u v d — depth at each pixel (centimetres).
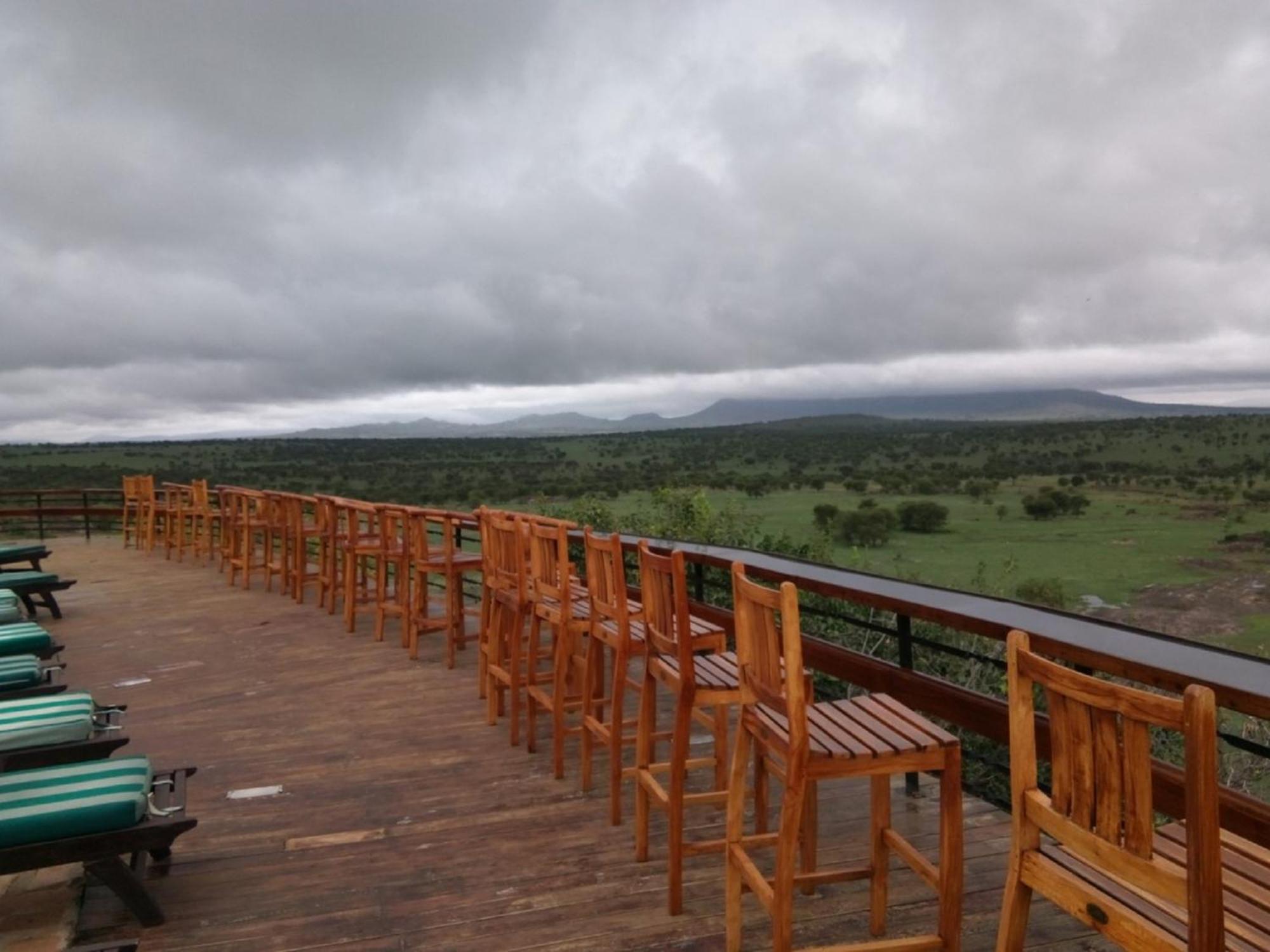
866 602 352
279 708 509
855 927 269
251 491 911
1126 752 152
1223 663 229
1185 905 141
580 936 267
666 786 378
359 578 853
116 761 306
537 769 407
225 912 286
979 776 563
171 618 776
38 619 780
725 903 280
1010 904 185
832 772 222
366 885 301
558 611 398
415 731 465
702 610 516
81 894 299
